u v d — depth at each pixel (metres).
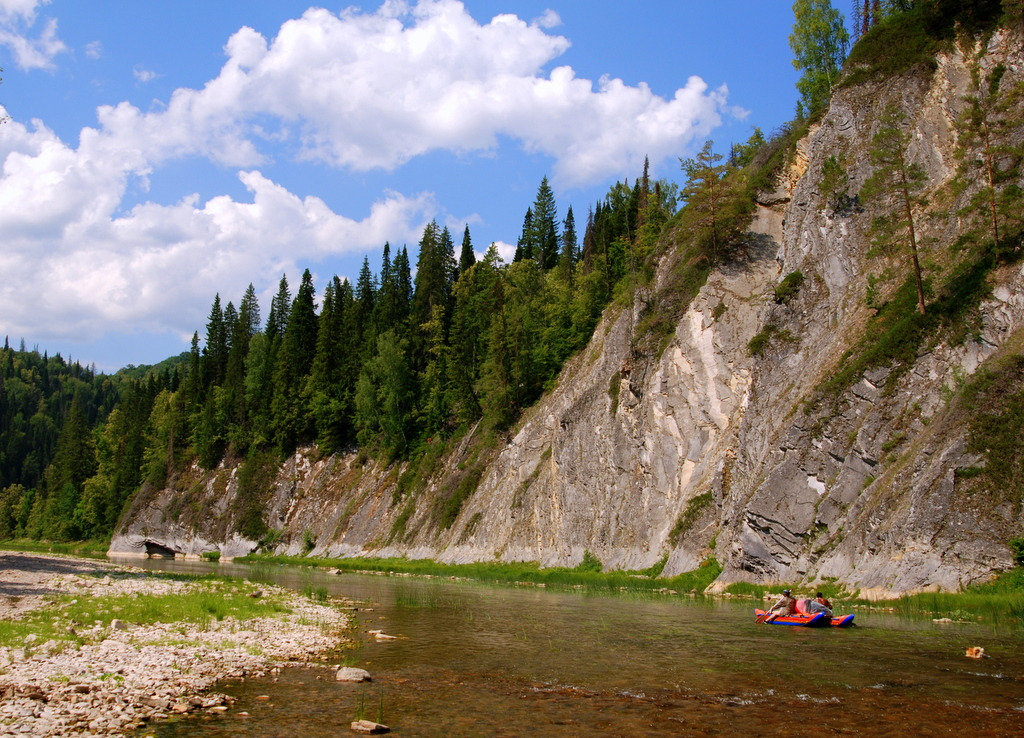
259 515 90.69
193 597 25.80
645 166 93.38
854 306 38.78
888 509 28.81
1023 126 35.00
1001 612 22.25
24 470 186.12
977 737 10.72
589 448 54.88
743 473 39.12
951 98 41.34
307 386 98.12
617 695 13.54
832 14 61.78
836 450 33.28
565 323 76.94
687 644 19.50
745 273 50.00
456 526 67.12
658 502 46.22
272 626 21.47
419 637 20.94
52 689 12.17
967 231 34.78
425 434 83.00
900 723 11.50
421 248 104.75
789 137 55.62
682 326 49.97
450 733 10.95
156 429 119.00
